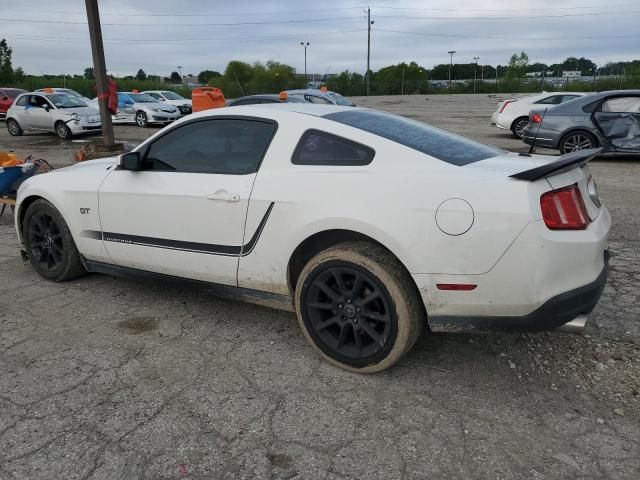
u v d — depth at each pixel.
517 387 3.04
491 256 2.74
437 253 2.82
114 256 4.15
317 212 3.12
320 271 3.16
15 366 3.27
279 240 3.28
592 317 3.90
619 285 4.48
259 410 2.83
